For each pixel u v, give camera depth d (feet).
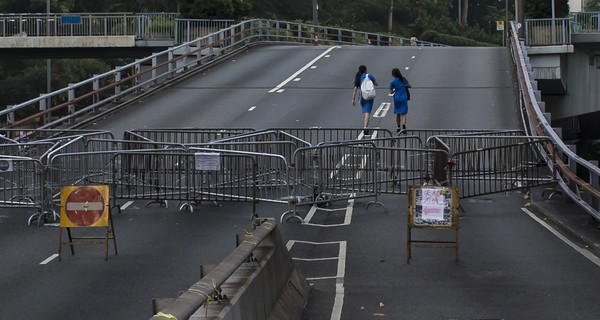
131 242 55.11
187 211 65.98
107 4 333.42
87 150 75.20
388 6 442.91
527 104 96.68
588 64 167.94
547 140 68.90
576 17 173.27
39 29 185.57
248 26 205.16
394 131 104.12
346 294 43.32
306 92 136.67
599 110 168.96
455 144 77.97
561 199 69.26
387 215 64.59
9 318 38.47
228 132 88.12
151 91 137.90
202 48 161.17
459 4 487.61
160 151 64.59
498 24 268.62
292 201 62.85
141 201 70.28
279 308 35.91
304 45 217.77
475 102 123.34
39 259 50.52
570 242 55.42
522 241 55.72
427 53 184.14
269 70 160.66
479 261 50.37
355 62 169.68
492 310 40.11
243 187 66.80
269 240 37.78
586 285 44.57
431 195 49.19
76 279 45.73
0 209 66.54
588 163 59.16
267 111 120.57
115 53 189.78
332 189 67.36
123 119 117.19
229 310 27.43
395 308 40.63
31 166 64.03
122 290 43.37
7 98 275.80
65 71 277.23
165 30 185.98
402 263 49.96
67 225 49.90
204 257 50.75
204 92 138.51
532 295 42.75
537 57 164.45
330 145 66.13
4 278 46.01
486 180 69.56
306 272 48.16
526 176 69.31
